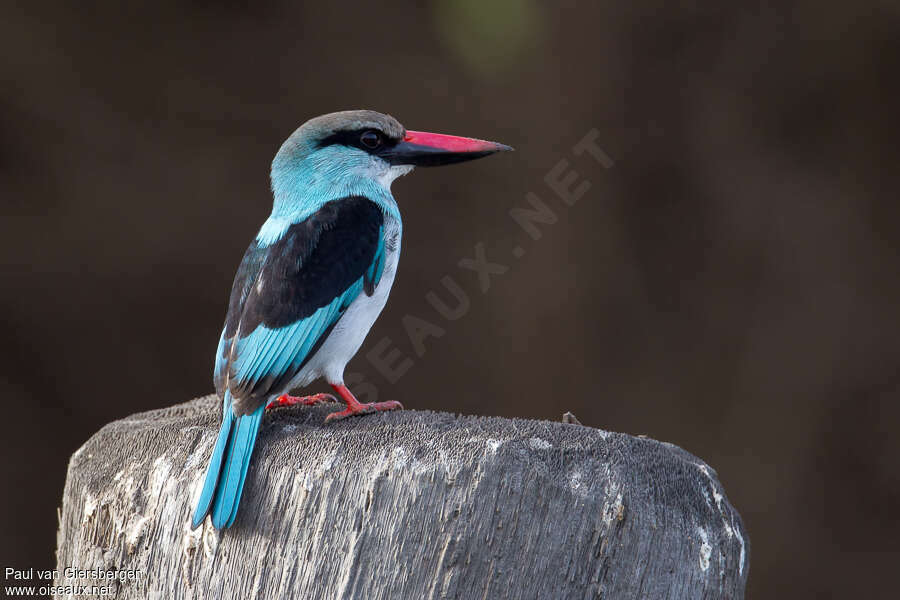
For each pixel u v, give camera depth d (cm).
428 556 405
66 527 496
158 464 465
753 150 1297
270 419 525
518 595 404
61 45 1279
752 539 1256
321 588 411
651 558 413
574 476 418
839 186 1291
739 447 1270
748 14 1279
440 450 421
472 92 1367
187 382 1288
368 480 415
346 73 1373
